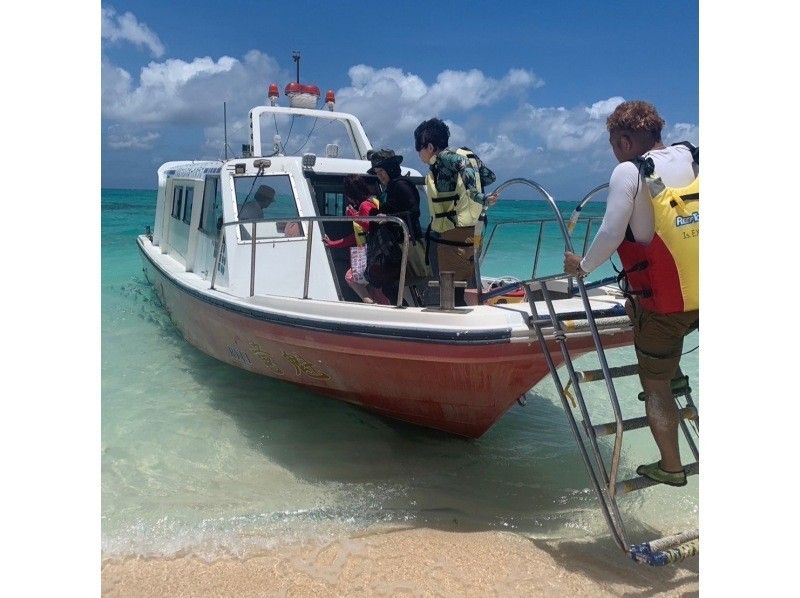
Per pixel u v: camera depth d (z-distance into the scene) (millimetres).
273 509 3756
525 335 3533
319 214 5969
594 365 6605
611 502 3207
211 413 5102
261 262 5211
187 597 2967
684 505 3840
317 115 6797
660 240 2986
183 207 7266
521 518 3707
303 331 4242
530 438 4812
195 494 3920
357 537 3439
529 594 2984
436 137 4328
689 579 3127
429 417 4344
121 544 3367
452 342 3625
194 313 5895
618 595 2984
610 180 3043
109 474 4125
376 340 3887
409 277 4488
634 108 3195
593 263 3100
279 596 2975
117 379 5781
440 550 3318
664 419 3211
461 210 4207
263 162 5480
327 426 4902
